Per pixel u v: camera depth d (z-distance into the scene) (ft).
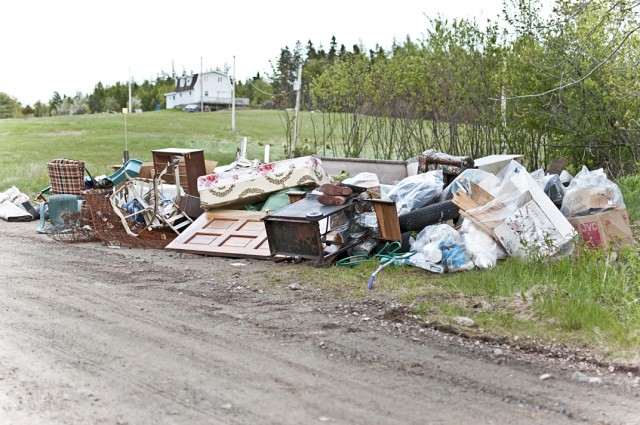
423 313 26.27
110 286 31.35
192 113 234.58
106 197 44.21
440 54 65.21
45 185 73.20
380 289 30.09
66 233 44.88
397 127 71.92
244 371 20.10
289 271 34.14
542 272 30.27
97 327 24.49
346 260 35.06
